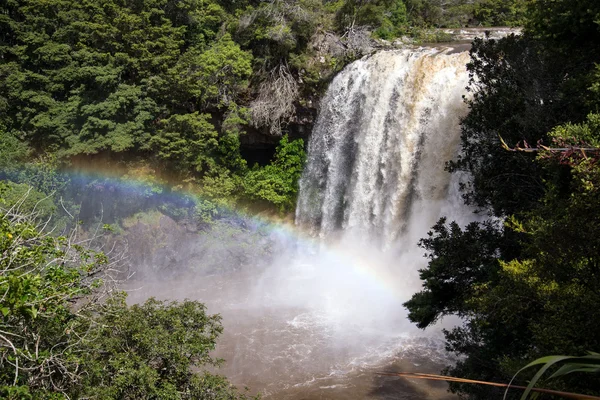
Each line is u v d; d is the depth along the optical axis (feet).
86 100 112.47
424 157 102.83
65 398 34.60
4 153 110.73
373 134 112.57
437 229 63.00
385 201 111.55
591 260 37.78
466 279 59.06
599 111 49.67
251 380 78.02
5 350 33.91
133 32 113.50
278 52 124.88
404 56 107.86
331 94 121.80
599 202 33.65
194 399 46.01
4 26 121.39
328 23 126.93
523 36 67.26
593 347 33.47
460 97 95.96
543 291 39.52
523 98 58.29
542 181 52.34
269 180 126.11
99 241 111.75
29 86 115.96
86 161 112.88
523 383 35.65
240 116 126.00
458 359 80.59
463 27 150.20
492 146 60.49
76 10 116.98
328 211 124.57
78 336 39.29
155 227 116.67
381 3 130.82
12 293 30.30
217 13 129.80
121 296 46.80
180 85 115.44
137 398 41.93
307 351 85.61
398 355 83.46
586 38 58.90
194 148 117.08
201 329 50.93
